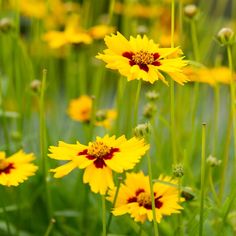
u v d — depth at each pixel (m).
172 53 0.56
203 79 0.73
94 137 0.77
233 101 0.60
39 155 0.74
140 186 0.56
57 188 0.74
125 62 0.53
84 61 0.89
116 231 0.68
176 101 0.80
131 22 0.93
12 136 0.74
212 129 0.91
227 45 0.59
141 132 0.53
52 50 0.89
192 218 0.60
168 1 0.93
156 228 0.53
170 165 0.72
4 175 0.57
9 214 0.72
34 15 0.86
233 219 0.64
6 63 0.85
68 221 0.74
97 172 0.52
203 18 0.90
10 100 0.83
